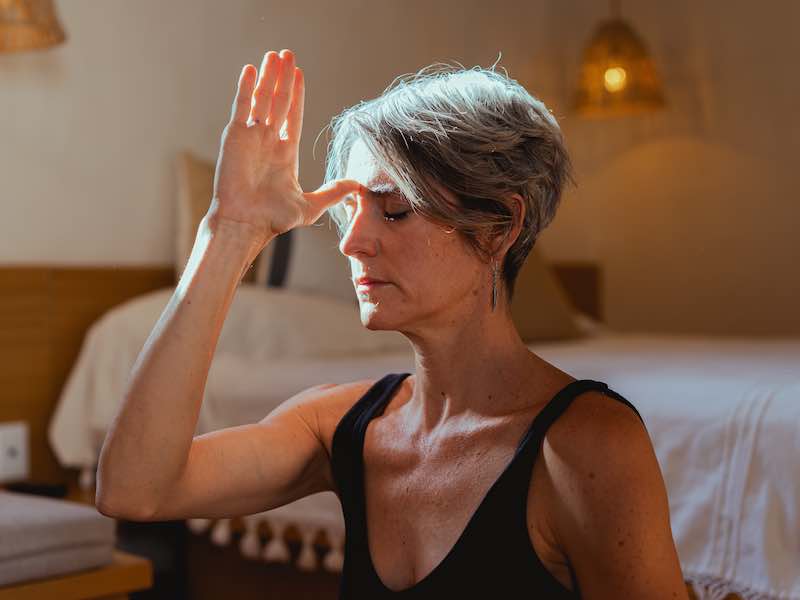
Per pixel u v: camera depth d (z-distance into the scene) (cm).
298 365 260
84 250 311
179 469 102
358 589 107
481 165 99
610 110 431
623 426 96
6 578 169
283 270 310
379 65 389
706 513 192
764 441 189
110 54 316
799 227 446
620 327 486
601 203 480
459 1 422
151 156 326
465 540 98
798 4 445
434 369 106
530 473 97
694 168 471
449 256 102
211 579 270
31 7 266
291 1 360
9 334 289
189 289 101
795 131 446
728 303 463
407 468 107
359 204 104
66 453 290
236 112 103
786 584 180
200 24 337
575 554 96
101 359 290
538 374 104
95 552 182
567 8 469
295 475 117
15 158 296
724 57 463
